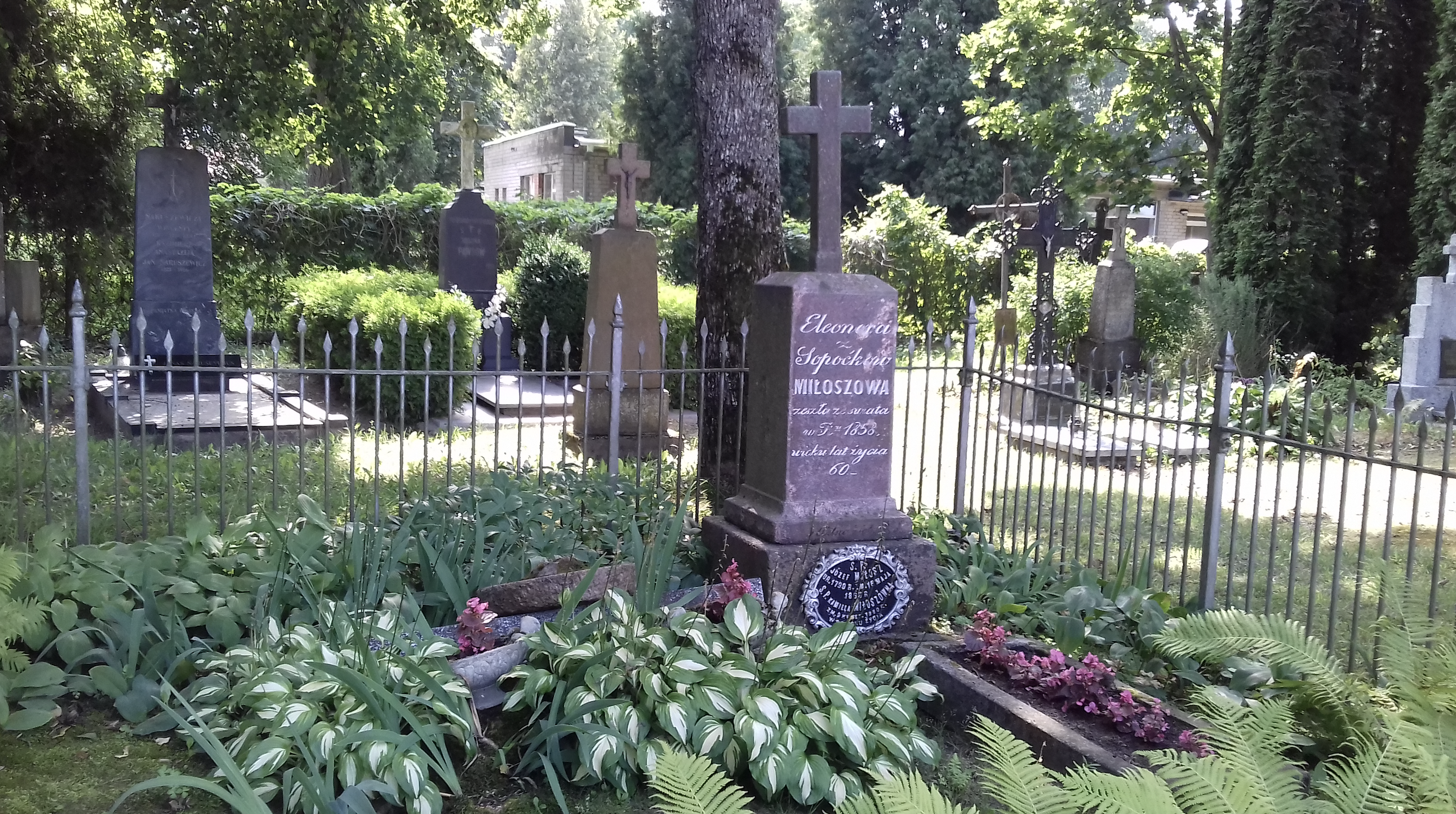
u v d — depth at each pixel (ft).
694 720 11.03
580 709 10.97
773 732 10.95
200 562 14.07
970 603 16.85
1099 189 70.18
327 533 15.14
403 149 95.61
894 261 66.95
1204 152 68.64
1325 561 21.91
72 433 28.30
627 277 30.48
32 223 46.19
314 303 39.40
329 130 46.21
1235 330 45.19
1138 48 67.15
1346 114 48.34
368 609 13.25
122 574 13.71
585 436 24.14
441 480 24.77
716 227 23.62
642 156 109.29
